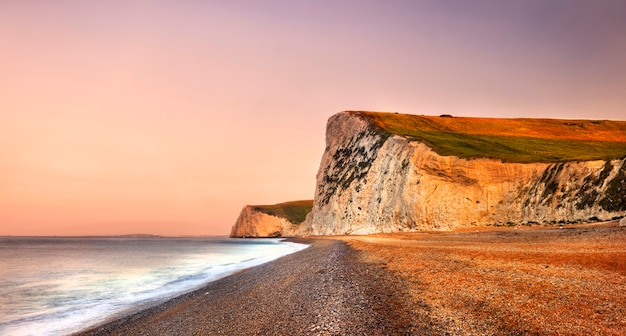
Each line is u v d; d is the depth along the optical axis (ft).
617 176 158.20
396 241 149.28
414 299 50.78
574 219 166.81
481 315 42.04
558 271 56.39
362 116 387.34
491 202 207.51
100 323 66.59
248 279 102.12
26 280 126.93
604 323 36.47
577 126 377.50
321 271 85.51
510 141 304.50
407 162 256.73
